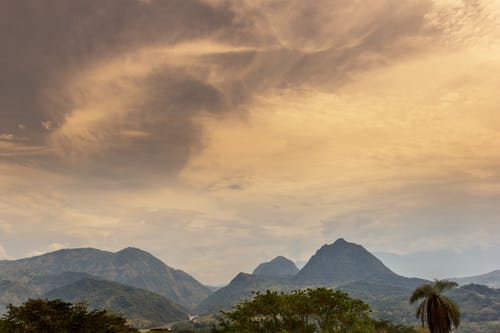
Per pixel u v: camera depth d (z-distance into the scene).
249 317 99.62
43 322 77.06
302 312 94.88
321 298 93.75
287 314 95.75
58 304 84.75
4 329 76.88
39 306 81.75
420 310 67.88
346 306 93.88
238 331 101.06
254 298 102.88
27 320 77.62
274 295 98.00
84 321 84.69
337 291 97.06
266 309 96.44
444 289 65.50
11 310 79.38
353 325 94.19
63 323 80.12
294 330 95.62
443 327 64.25
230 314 101.94
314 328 97.50
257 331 98.94
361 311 98.31
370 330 99.56
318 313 95.38
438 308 64.75
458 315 64.56
